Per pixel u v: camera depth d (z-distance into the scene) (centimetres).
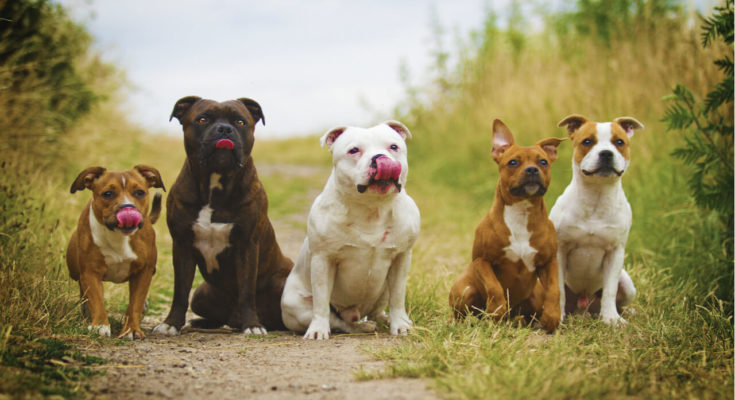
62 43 922
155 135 1355
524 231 497
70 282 565
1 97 761
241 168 521
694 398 329
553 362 358
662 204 759
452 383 327
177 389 349
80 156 954
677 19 944
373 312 557
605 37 1198
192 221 518
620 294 561
